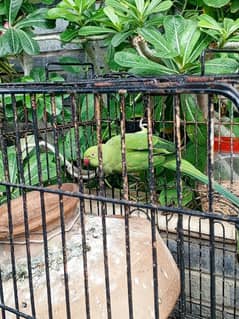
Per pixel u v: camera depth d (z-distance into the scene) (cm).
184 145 145
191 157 147
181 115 156
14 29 193
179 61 148
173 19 150
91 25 181
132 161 129
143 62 149
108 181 156
